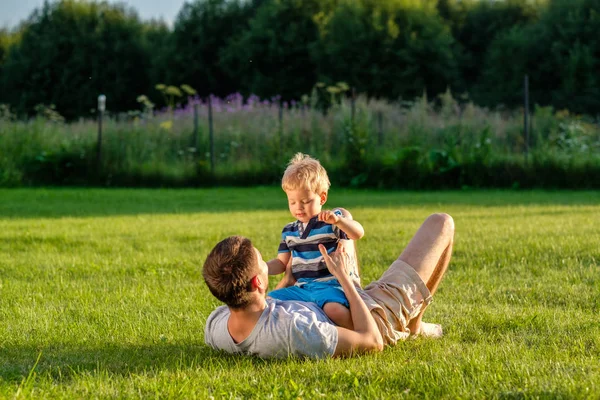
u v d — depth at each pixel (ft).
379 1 130.72
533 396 8.28
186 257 21.63
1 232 27.89
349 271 10.66
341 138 60.39
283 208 39.63
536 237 23.73
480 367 9.57
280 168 60.54
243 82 139.33
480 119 63.31
